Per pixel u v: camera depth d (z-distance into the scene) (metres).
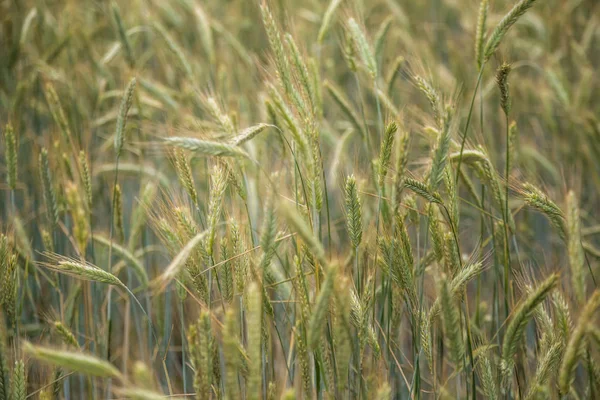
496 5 5.83
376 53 4.47
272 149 4.48
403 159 2.60
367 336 2.72
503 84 2.94
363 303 2.70
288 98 2.92
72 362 2.05
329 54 6.41
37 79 5.20
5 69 5.37
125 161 5.26
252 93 5.67
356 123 4.14
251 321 2.09
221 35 6.33
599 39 7.03
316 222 2.69
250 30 6.87
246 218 3.08
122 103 3.40
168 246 3.06
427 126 3.28
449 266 2.90
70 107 4.83
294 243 3.05
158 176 4.34
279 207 2.33
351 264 3.07
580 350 2.33
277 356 3.73
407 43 5.98
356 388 2.97
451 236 2.89
